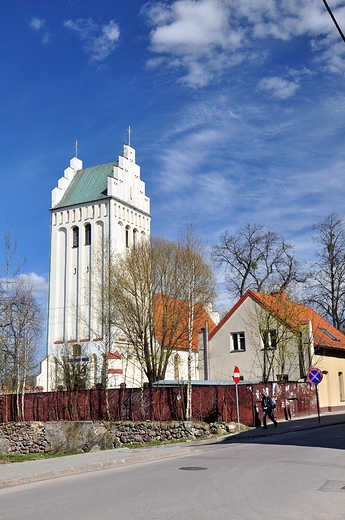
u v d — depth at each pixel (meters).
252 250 59.19
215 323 59.59
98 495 10.84
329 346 39.97
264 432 25.89
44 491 12.07
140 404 32.41
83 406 35.16
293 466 13.59
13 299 39.59
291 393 34.41
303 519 8.14
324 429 26.94
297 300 38.62
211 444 23.09
